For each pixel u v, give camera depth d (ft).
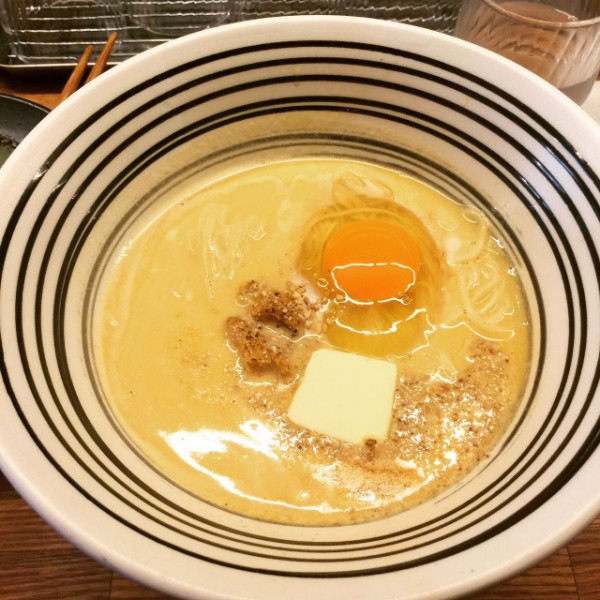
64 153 0.74
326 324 0.84
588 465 0.56
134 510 0.57
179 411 0.76
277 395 0.77
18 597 0.76
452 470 0.72
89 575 0.77
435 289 0.87
